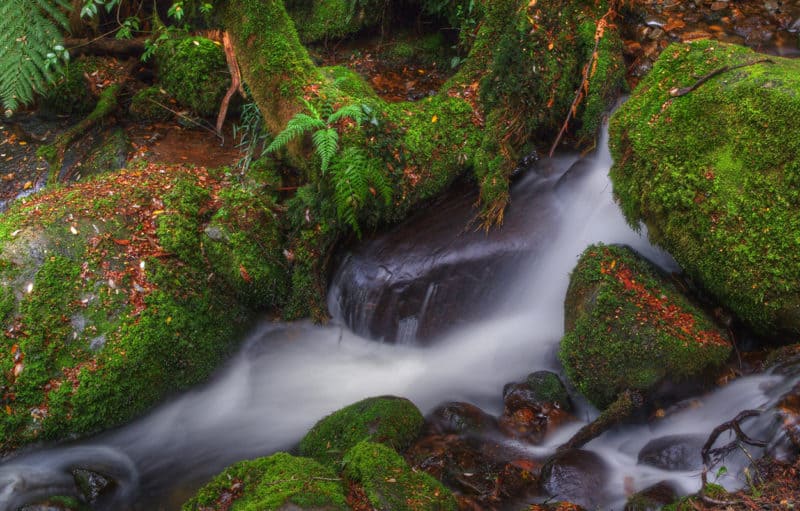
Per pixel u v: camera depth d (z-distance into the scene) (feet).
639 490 10.69
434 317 15.07
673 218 12.21
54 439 12.75
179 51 19.45
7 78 15.99
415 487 10.25
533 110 16.16
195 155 18.35
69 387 12.74
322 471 10.43
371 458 10.64
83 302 13.28
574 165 16.19
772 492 9.17
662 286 12.64
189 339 14.11
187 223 14.99
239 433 14.02
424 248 15.19
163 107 19.79
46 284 13.16
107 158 18.37
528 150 16.44
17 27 16.08
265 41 15.08
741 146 11.56
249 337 15.48
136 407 13.38
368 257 15.39
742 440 10.10
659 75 13.41
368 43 21.68
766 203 11.14
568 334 12.67
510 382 14.03
